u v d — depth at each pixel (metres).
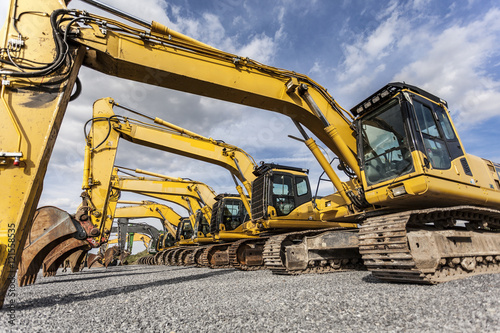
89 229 8.30
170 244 29.48
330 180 8.44
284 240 8.74
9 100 5.17
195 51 7.16
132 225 37.88
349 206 8.07
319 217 10.96
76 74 6.07
